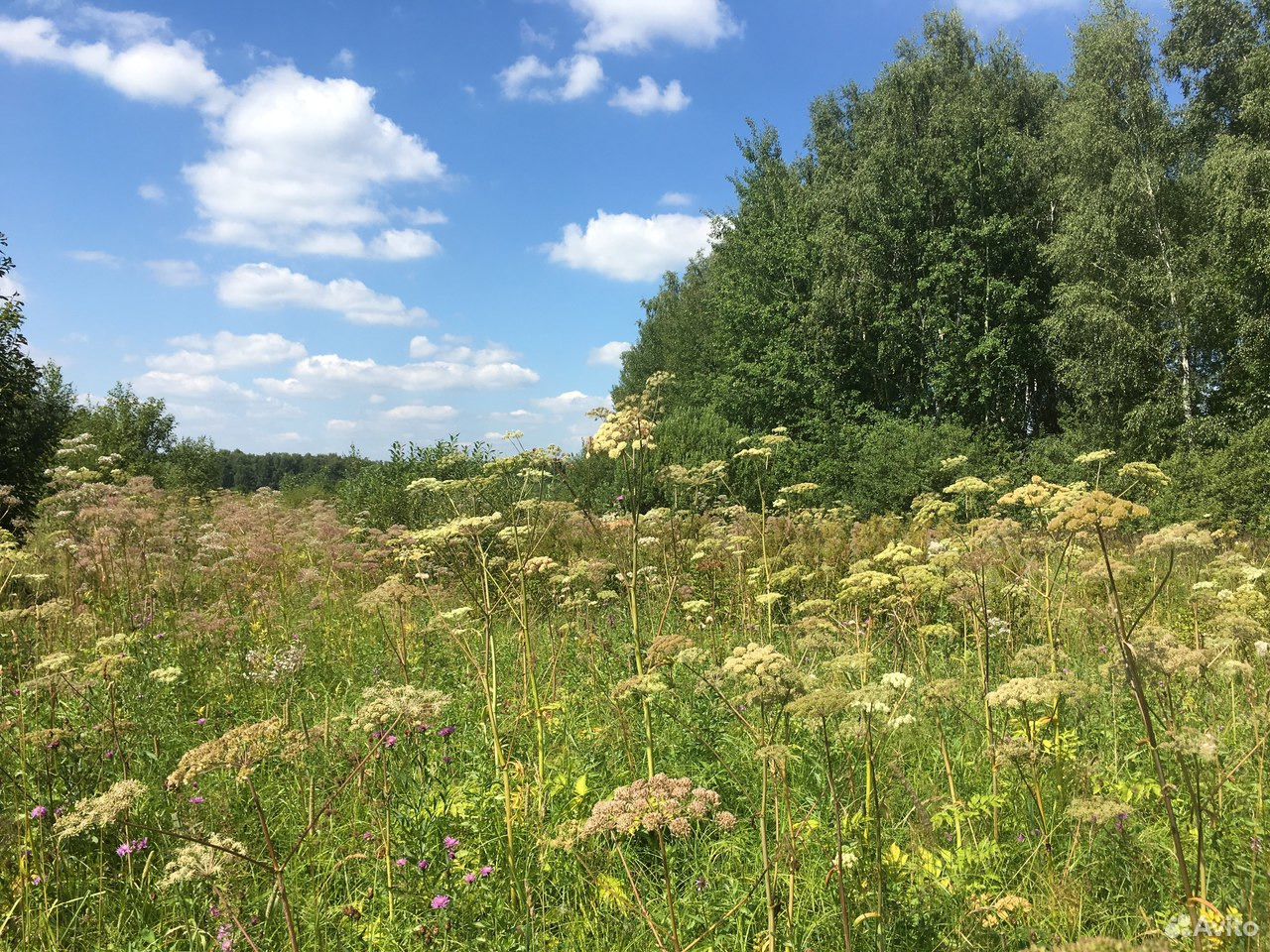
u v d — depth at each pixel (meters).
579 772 4.54
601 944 3.22
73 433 28.81
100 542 8.62
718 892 3.41
